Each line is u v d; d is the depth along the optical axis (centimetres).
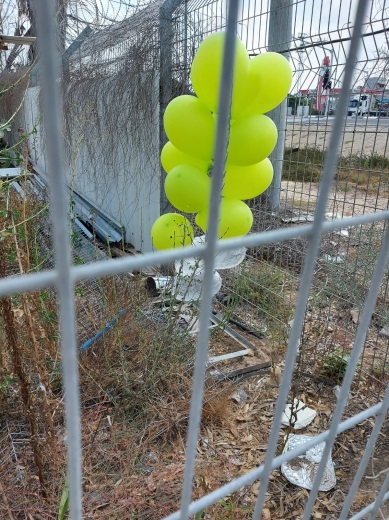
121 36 427
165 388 230
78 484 58
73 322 48
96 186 561
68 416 53
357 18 54
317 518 176
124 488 169
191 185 242
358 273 304
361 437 219
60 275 45
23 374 153
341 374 258
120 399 219
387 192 423
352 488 107
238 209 255
